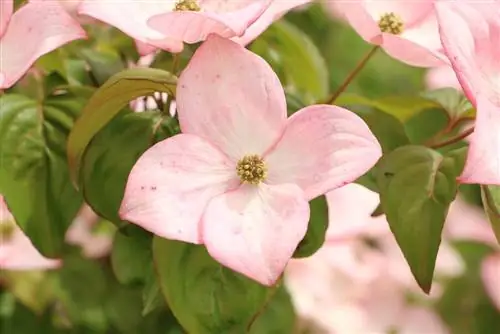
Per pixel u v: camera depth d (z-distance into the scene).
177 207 0.68
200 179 0.69
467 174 0.66
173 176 0.68
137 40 0.71
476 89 0.67
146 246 0.74
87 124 0.70
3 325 0.84
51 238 0.72
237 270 0.66
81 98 0.74
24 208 0.72
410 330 0.88
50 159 0.73
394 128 0.74
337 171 0.68
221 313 0.70
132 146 0.72
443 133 0.75
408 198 0.71
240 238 0.67
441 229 0.70
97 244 0.83
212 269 0.70
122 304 0.82
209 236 0.67
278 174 0.69
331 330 0.84
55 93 0.74
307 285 0.85
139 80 0.69
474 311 0.93
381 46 0.74
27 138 0.73
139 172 0.68
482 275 0.94
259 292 0.70
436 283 0.92
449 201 0.70
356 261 0.88
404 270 0.90
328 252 0.86
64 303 0.82
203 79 0.69
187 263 0.70
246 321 0.70
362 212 0.85
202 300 0.70
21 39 0.71
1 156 0.72
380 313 0.88
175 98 0.70
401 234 0.71
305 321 0.84
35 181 0.72
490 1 0.70
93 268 0.82
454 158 0.71
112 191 0.71
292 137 0.69
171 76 0.69
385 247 0.90
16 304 0.85
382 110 0.75
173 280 0.70
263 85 0.69
